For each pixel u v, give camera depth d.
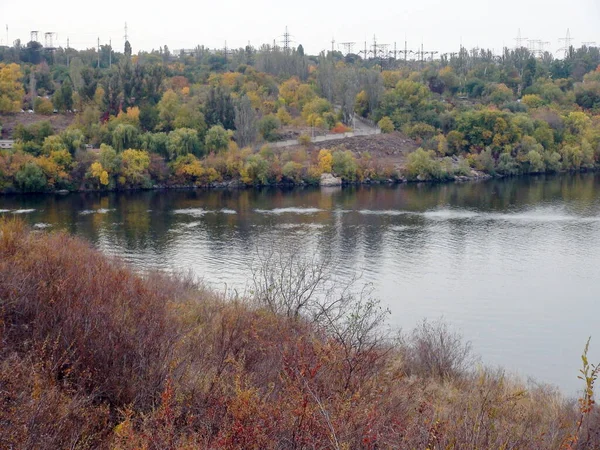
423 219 53.41
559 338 25.72
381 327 23.72
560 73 152.38
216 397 6.85
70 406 6.36
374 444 6.03
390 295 31.22
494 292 32.38
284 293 15.37
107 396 7.00
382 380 8.59
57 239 15.88
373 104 109.56
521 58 165.88
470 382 13.06
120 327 7.92
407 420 6.97
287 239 44.16
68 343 7.55
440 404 9.54
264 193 71.56
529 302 30.73
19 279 9.24
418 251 41.34
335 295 23.72
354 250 41.16
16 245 12.09
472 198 66.88
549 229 48.94
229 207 60.03
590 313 29.14
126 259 36.59
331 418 6.07
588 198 66.12
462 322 27.45
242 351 8.36
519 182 82.31
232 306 12.19
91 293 9.16
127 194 69.12
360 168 81.81
